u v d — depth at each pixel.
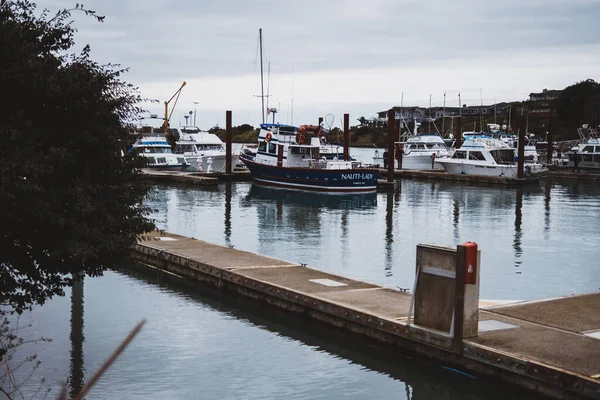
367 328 12.09
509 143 68.94
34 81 9.05
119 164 10.51
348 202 41.31
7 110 9.50
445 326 10.69
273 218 33.19
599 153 63.94
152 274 18.39
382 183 50.81
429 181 58.72
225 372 10.73
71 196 9.61
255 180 52.66
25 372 10.48
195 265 17.20
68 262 9.98
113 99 10.51
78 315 13.96
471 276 10.32
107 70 10.48
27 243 10.00
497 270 20.56
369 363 11.31
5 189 8.53
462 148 59.91
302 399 9.70
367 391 10.06
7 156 8.78
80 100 9.51
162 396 9.67
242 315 14.27
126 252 10.66
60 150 8.98
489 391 9.91
